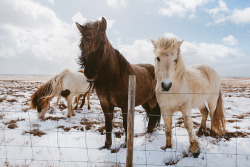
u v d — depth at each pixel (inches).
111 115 141.6
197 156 123.4
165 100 126.9
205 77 159.0
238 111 334.0
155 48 117.3
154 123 182.4
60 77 241.6
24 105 322.7
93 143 152.4
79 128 194.5
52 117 239.8
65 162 115.3
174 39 108.8
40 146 137.9
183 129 198.4
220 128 169.8
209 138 164.4
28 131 176.4
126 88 137.3
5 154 125.3
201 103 148.9
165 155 126.3
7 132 173.2
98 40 114.7
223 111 173.5
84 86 277.1
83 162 115.7
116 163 109.8
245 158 124.0
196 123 224.7
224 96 567.5
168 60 106.6
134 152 131.7
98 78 129.8
